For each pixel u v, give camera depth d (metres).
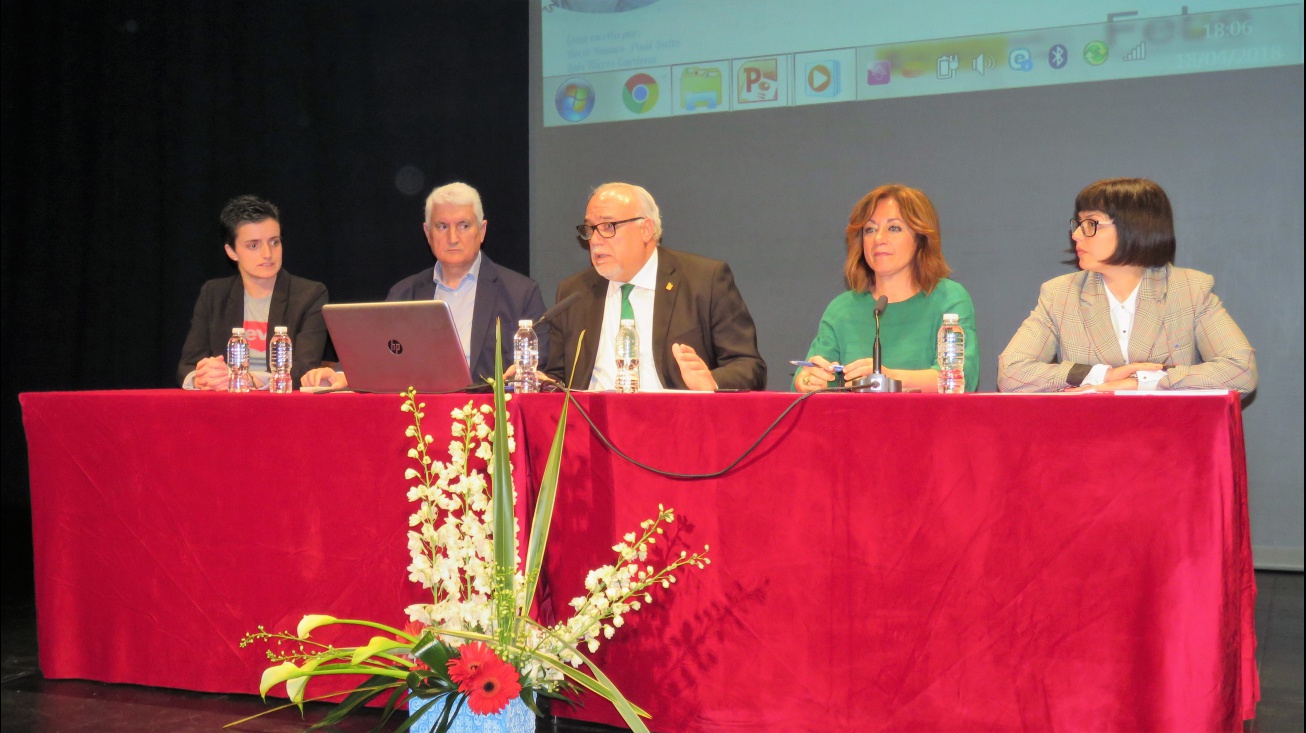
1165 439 1.64
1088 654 1.69
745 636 1.88
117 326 5.25
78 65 5.25
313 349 3.28
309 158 4.90
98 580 2.31
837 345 2.89
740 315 2.87
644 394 1.93
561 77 4.59
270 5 4.94
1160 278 2.68
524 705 1.75
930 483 1.76
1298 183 3.66
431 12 4.72
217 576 2.21
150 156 5.16
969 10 4.02
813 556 1.83
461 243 3.21
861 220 2.82
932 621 1.77
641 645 1.95
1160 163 3.80
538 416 1.99
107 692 2.29
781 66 4.28
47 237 5.34
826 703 1.83
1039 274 3.95
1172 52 3.78
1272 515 3.76
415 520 1.85
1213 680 1.62
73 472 2.32
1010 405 1.71
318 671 1.74
